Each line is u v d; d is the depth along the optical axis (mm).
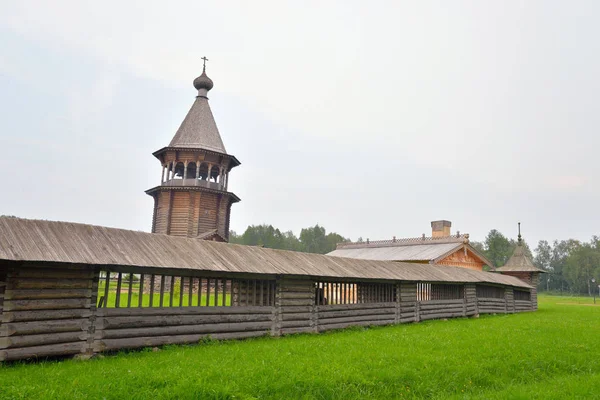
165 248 13414
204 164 37688
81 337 11125
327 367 10273
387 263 23141
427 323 22734
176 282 29047
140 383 8508
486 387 10602
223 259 14469
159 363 10305
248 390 8578
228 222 39812
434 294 25781
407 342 14742
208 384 8531
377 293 21375
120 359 10906
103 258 11312
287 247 116812
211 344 13391
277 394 8664
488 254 112062
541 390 9953
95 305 11523
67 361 10633
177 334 13070
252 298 16359
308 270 16719
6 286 10164
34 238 10703
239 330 14758
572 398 9445
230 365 10227
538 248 154125
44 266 10773
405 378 10234
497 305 32094
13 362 10133
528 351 13555
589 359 13203
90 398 7645
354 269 19516
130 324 12070
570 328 20062
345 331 18125
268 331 15609
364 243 48188
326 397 9047
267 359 11039
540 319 25969
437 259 37250
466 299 27984
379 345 13906
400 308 22172
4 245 9945
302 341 14594
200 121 38969
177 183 36812
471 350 13391
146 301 22516
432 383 10148
